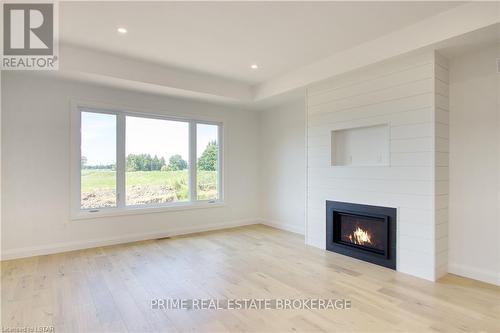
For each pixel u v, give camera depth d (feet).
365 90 12.34
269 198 20.20
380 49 10.97
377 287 9.69
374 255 11.98
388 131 11.51
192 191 18.21
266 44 11.60
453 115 10.77
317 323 7.50
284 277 10.59
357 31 10.50
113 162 15.37
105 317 7.77
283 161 18.99
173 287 9.70
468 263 10.42
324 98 14.20
